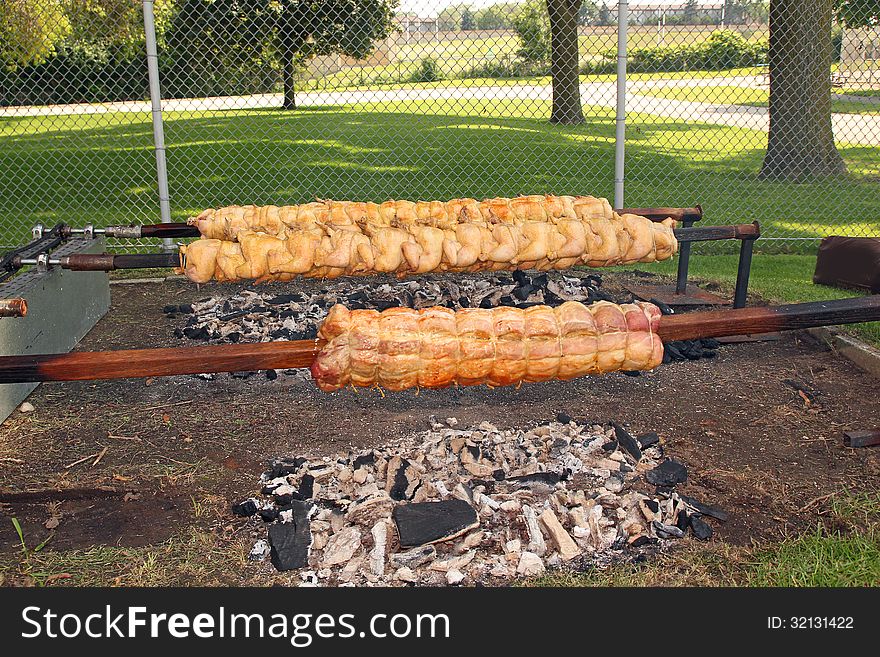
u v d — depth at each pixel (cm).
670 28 2253
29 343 558
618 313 390
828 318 405
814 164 1297
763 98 2600
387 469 435
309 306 710
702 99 2631
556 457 450
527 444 463
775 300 736
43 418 528
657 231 601
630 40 2219
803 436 501
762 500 429
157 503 429
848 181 1281
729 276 828
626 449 465
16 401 538
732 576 368
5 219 1123
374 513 401
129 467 465
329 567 373
